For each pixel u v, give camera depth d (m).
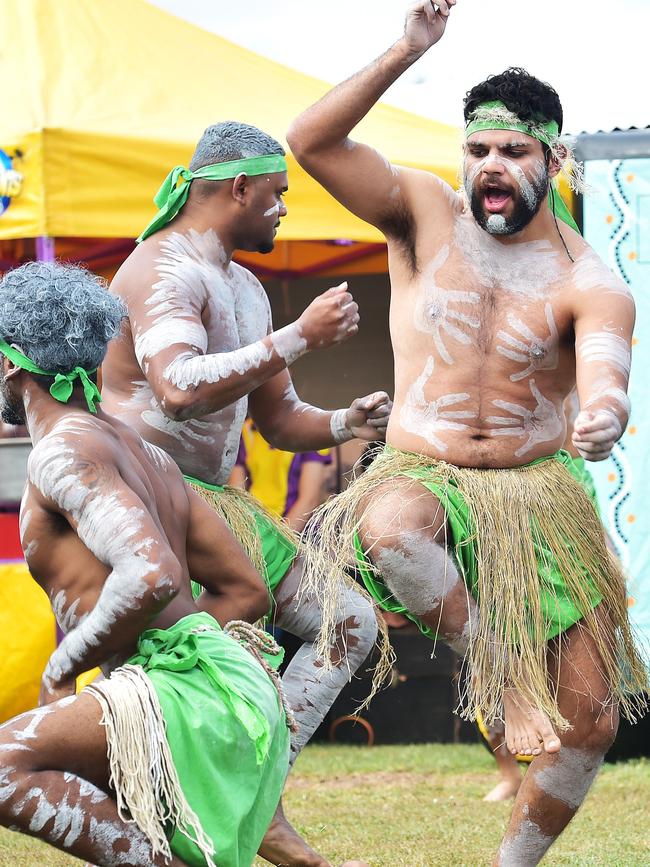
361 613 9.38
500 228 8.67
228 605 7.59
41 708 6.34
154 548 6.42
